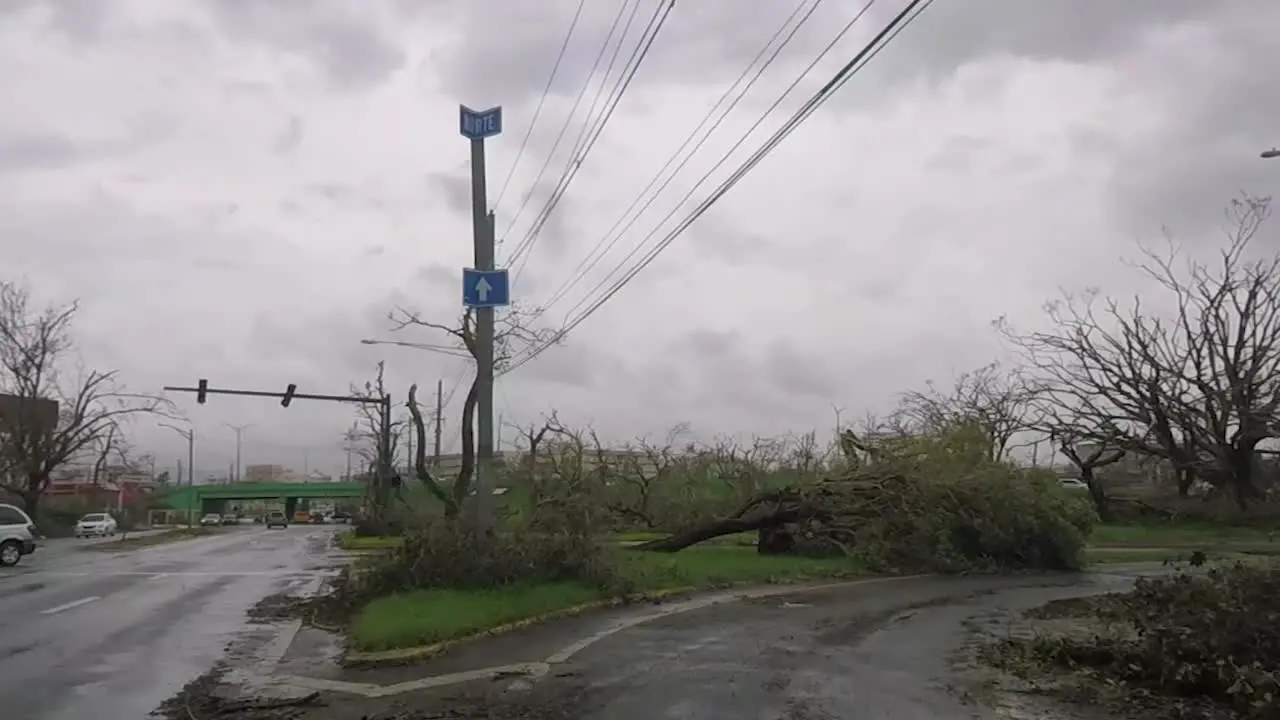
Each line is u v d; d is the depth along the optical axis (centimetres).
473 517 1984
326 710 993
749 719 917
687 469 3900
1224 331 4584
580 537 1997
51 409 6462
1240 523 4516
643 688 1070
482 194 2044
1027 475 2859
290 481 15000
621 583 1961
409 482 6469
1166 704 984
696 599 1988
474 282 1969
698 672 1164
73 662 1286
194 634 1552
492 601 1659
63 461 6569
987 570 2670
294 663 1273
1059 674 1138
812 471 3103
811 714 936
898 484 2747
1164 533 4300
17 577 2736
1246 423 4469
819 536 2852
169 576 2764
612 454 3947
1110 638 1275
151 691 1091
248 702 1030
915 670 1173
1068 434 4875
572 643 1394
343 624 1642
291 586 2419
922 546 2669
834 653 1305
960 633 1497
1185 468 4856
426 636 1337
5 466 6406
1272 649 1023
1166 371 4684
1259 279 4522
